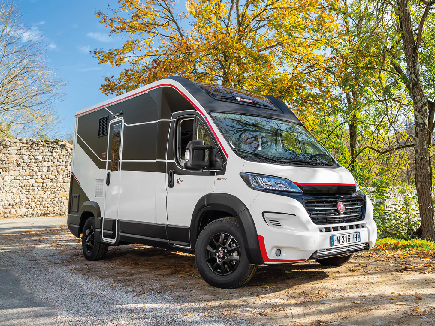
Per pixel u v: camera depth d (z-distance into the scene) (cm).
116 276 596
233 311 393
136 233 615
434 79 1390
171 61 1429
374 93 1359
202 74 1470
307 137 595
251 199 455
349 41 1389
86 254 752
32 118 2383
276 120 589
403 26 1134
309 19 1468
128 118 660
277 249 441
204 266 495
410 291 449
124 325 363
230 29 1466
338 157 1541
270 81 1328
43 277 596
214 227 488
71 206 824
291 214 438
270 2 1468
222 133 506
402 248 851
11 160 2133
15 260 763
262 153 506
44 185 2220
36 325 371
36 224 1673
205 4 1440
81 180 795
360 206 511
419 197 1162
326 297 436
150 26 1548
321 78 1446
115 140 689
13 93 2294
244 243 456
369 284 490
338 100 1406
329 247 451
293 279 532
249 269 462
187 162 495
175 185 545
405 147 1436
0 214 2072
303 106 1351
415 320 348
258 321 361
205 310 400
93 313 404
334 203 476
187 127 547
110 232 680
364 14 1130
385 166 1469
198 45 1414
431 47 1406
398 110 1416
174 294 470
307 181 463
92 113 785
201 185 509
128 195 637
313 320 359
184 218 527
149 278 573
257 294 455
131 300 450
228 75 1380
